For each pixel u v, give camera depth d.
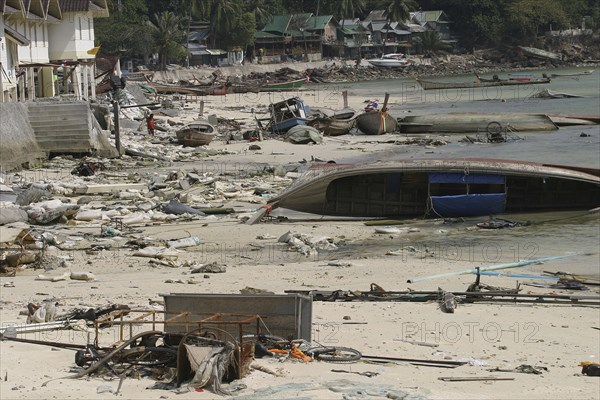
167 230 53.00
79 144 81.88
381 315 32.44
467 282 39.91
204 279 39.69
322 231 54.34
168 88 190.00
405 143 103.00
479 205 59.16
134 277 40.12
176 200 60.81
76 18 119.19
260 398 20.75
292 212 60.41
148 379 22.52
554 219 58.19
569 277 41.59
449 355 27.25
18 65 95.94
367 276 41.06
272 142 103.56
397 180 61.16
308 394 21.11
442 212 59.34
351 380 22.78
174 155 89.38
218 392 21.22
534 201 61.81
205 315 25.94
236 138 106.81
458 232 54.47
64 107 81.44
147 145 94.12
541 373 25.36
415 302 35.09
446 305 33.66
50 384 21.91
